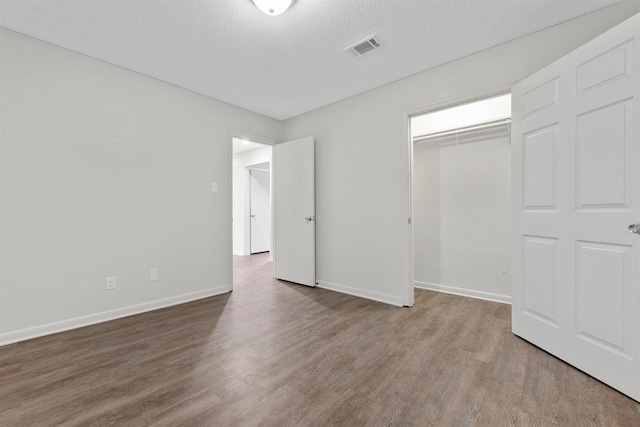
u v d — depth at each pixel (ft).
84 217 8.18
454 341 7.09
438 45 7.82
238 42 7.61
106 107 8.58
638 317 4.82
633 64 4.88
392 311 9.27
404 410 4.64
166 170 9.92
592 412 4.54
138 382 5.43
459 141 11.13
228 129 11.80
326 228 12.19
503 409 4.64
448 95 8.72
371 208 10.66
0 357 6.34
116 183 8.79
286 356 6.40
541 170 6.54
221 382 5.43
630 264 4.95
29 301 7.32
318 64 8.79
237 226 21.70
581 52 5.67
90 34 7.22
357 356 6.39
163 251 9.82
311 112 12.71
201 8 6.31
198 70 9.12
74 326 7.97
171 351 6.64
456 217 11.22
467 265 10.98
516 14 6.61
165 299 9.84
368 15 6.59
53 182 7.66
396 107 9.92
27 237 7.29
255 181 21.95
